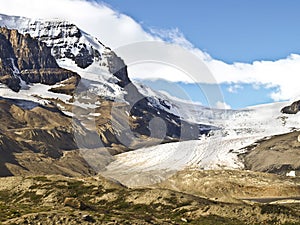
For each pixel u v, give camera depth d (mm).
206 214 117938
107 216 79688
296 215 116250
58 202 120562
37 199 128250
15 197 136000
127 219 81188
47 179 147500
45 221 71688
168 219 113812
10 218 75312
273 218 114062
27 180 144125
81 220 73062
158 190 132375
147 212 119812
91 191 132750
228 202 131500
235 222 112250
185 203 124938
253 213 116062
